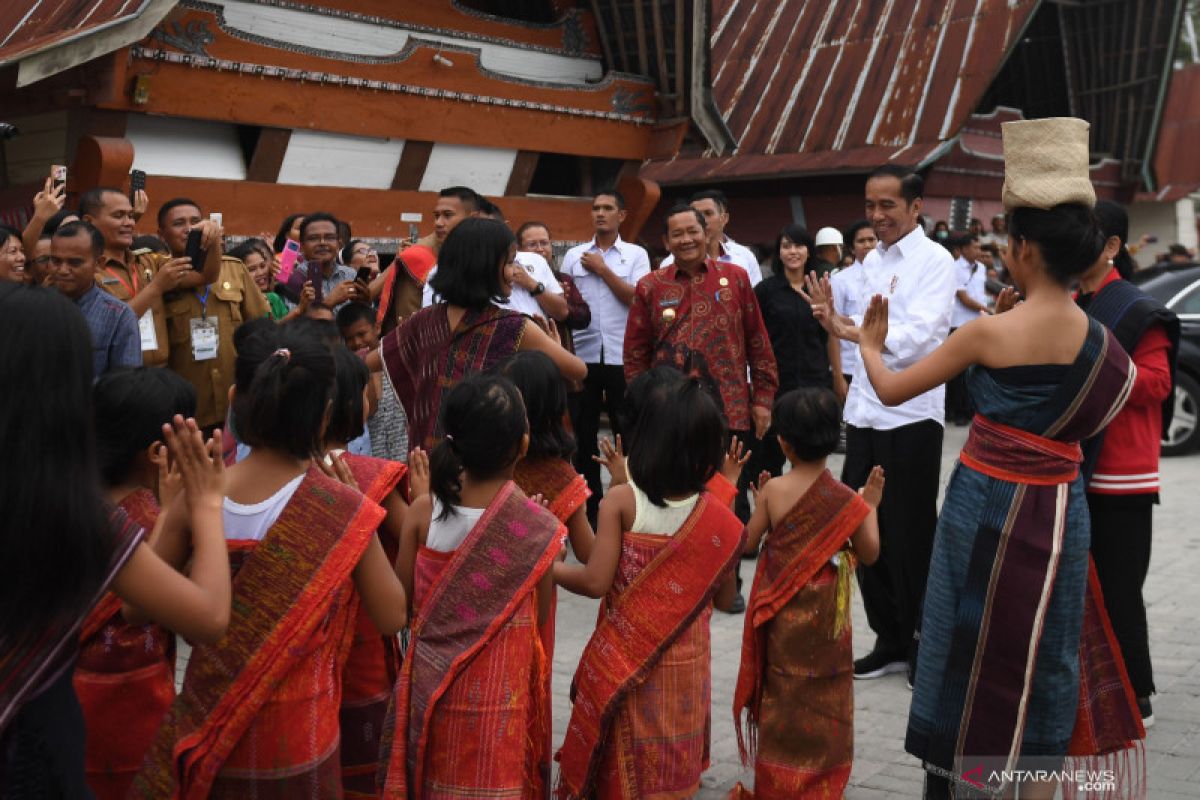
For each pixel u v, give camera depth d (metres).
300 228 6.69
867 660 5.05
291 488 2.63
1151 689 4.27
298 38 8.11
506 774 2.89
